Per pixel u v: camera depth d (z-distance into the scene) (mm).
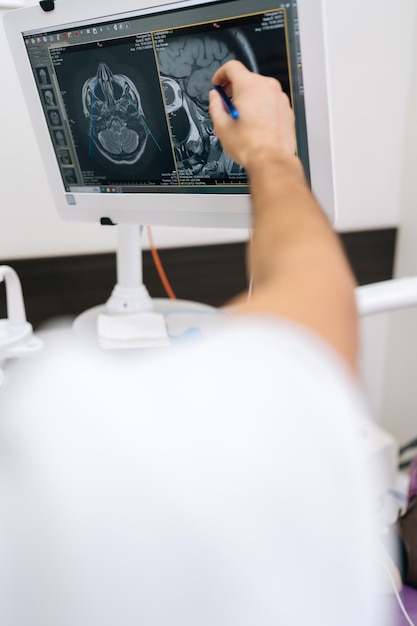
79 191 937
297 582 223
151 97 783
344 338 248
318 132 704
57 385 246
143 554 223
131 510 222
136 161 853
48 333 1000
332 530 221
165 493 220
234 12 671
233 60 648
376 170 1345
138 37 745
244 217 822
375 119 1299
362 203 1364
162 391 233
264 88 571
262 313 246
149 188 872
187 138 792
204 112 757
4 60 1047
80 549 225
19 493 229
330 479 219
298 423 217
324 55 655
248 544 219
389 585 763
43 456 229
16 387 264
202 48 713
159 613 226
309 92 683
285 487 216
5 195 1128
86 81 815
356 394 238
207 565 221
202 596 224
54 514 226
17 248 1170
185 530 220
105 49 776
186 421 223
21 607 232
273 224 321
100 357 271
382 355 1536
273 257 293
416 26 1251
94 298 1219
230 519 218
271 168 422
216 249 1267
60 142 896
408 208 1363
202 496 219
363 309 792
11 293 896
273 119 535
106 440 227
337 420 219
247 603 223
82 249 1204
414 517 903
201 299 1291
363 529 225
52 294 1198
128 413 230
